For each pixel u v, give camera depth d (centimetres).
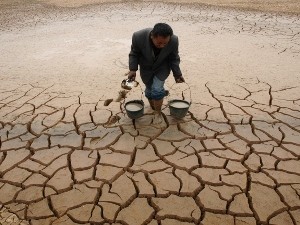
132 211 261
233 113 405
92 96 465
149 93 373
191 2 1259
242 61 595
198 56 630
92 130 377
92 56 648
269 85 485
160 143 347
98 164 318
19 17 1076
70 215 258
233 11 1074
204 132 366
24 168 315
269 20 931
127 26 898
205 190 280
